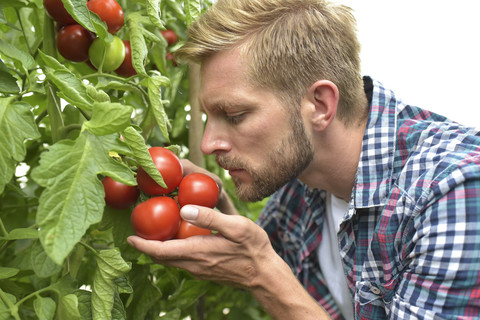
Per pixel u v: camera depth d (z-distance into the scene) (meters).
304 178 1.16
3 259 1.00
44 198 0.57
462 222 0.86
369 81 1.17
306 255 1.32
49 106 0.82
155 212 0.79
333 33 1.01
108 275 0.72
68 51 0.86
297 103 0.97
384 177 1.06
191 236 0.86
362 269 1.10
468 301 0.87
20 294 0.81
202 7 1.24
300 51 0.95
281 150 0.97
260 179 0.99
